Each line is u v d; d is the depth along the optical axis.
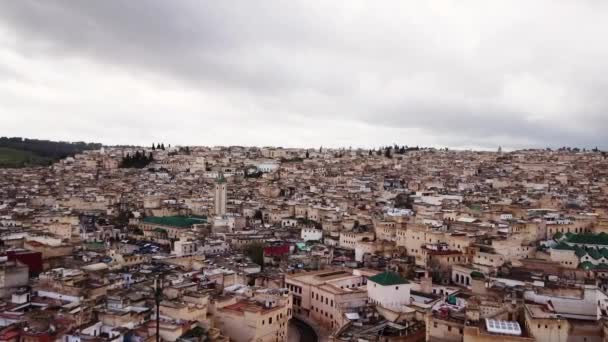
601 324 137.12
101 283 197.50
